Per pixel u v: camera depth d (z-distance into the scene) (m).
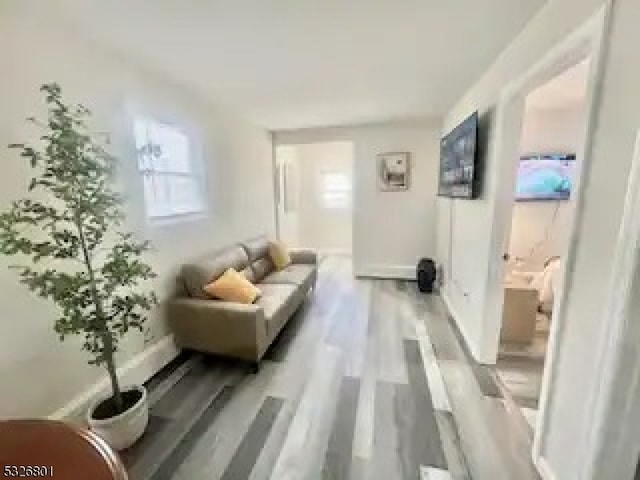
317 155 7.06
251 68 2.54
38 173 1.76
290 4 1.65
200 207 3.29
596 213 1.28
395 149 4.91
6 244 1.43
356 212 5.20
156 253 2.64
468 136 2.89
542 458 1.65
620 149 1.16
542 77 1.83
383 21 1.85
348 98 3.45
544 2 1.68
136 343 2.44
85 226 1.72
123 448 1.81
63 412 1.90
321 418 2.07
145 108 2.51
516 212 3.98
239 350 2.58
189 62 2.40
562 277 1.49
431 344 3.05
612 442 1.21
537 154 3.87
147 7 1.66
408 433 1.94
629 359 1.12
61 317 1.87
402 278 5.21
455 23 1.89
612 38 1.21
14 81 1.64
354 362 2.75
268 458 1.76
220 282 2.85
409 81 2.93
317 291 4.63
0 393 1.62
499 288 2.54
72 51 1.92
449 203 3.97
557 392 1.54
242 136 4.23
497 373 2.56
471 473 1.66
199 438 1.91
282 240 6.03
